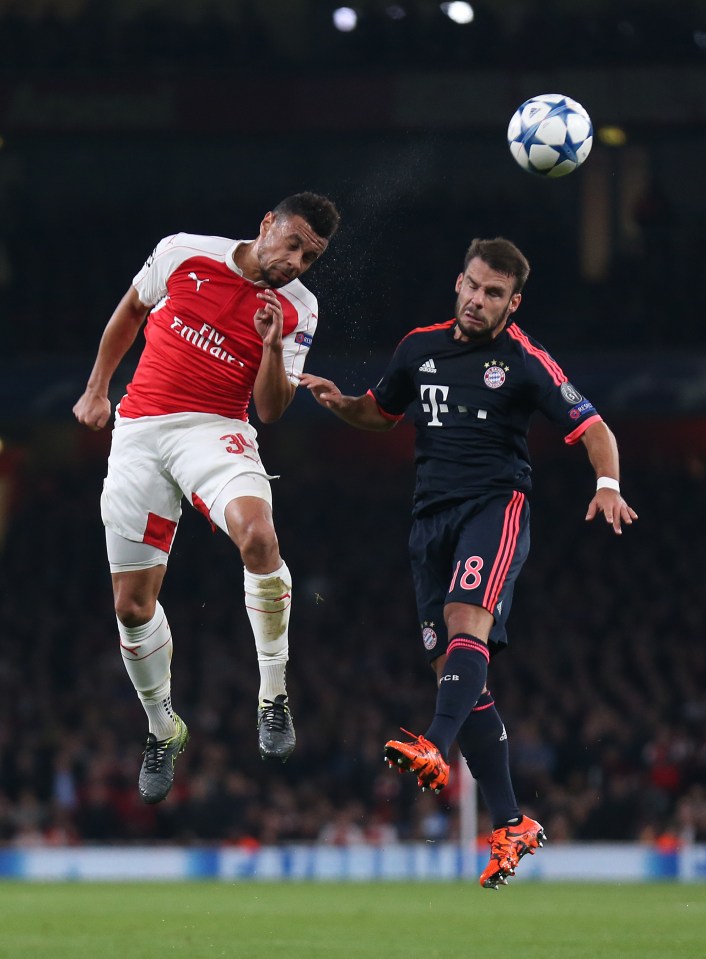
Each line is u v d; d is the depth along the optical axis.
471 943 23.22
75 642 67.31
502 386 19.38
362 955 21.03
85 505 76.88
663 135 75.75
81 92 71.88
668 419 78.62
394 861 44.97
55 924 26.78
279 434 80.81
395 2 77.88
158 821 52.38
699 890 37.88
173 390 19.33
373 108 71.00
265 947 22.25
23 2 80.00
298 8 79.62
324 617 67.81
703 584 68.19
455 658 18.28
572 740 54.31
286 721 19.08
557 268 77.75
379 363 72.19
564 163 20.48
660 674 61.34
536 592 67.62
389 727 56.78
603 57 71.25
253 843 51.09
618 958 20.88
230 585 70.56
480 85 70.62
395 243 78.38
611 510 18.20
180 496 19.92
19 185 82.50
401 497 77.00
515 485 19.52
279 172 82.44
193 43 75.88
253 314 19.20
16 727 60.53
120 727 58.09
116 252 80.12
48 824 52.84
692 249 77.31
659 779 52.12
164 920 27.80
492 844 19.81
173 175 82.88
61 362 72.12
